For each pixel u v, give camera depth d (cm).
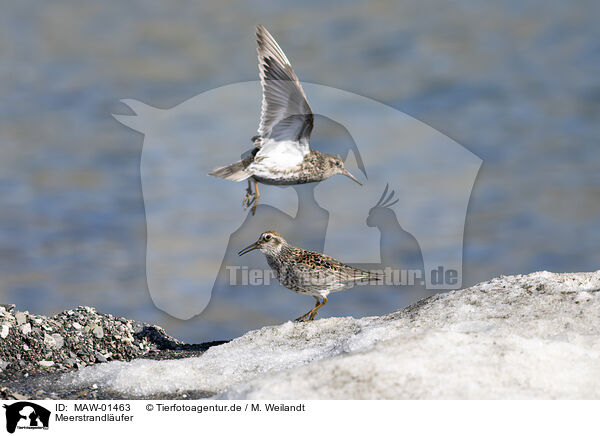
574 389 619
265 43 948
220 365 816
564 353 666
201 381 790
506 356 650
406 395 611
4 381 834
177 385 786
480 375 628
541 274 896
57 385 820
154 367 816
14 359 889
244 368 807
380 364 643
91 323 985
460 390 611
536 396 605
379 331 796
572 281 875
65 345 937
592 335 725
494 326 766
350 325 881
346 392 620
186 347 995
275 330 901
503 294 852
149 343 993
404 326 805
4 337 912
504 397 601
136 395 778
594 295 813
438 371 633
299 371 664
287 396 628
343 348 789
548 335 734
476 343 677
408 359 646
